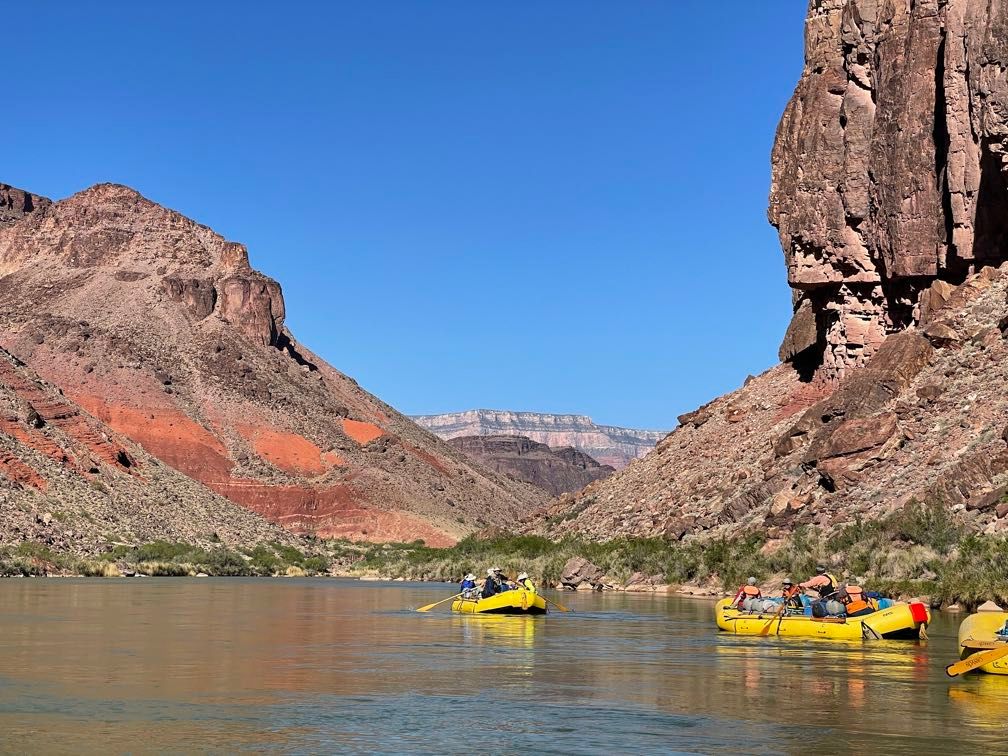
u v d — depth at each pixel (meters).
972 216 57.53
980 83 53.97
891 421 54.75
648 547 64.31
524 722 19.81
